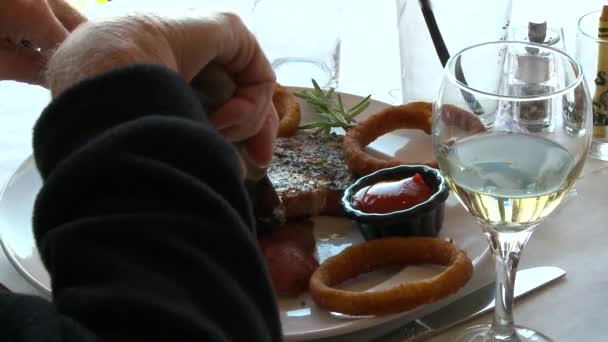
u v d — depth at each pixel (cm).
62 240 40
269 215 69
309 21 86
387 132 79
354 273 65
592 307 60
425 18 77
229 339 40
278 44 88
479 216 56
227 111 54
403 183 70
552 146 55
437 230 68
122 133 42
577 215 67
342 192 72
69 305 39
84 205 42
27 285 65
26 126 83
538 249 65
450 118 56
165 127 43
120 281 39
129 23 49
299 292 63
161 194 42
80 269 40
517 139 56
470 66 70
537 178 54
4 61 61
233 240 42
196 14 52
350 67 90
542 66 70
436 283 60
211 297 41
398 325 60
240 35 53
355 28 96
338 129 83
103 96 44
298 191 72
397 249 65
